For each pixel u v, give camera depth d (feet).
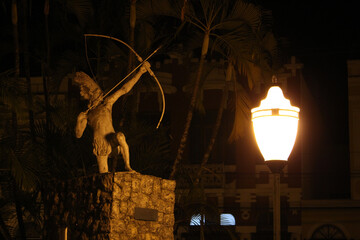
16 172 44.60
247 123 59.26
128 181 37.70
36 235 71.72
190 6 53.83
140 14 54.39
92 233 37.52
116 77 54.85
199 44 60.70
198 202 54.19
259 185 88.22
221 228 57.16
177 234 84.28
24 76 91.09
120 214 37.14
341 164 107.34
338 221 86.53
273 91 33.14
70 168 49.75
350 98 88.79
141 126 53.16
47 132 50.60
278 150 32.32
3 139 45.70
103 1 58.23
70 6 58.65
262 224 88.33
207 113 89.56
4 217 53.93
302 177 88.89
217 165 87.97
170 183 40.86
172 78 90.38
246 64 54.95
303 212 87.45
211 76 89.51
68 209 40.14
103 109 37.81
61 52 60.29
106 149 37.63
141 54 53.93
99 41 57.36
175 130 89.30
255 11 53.88
